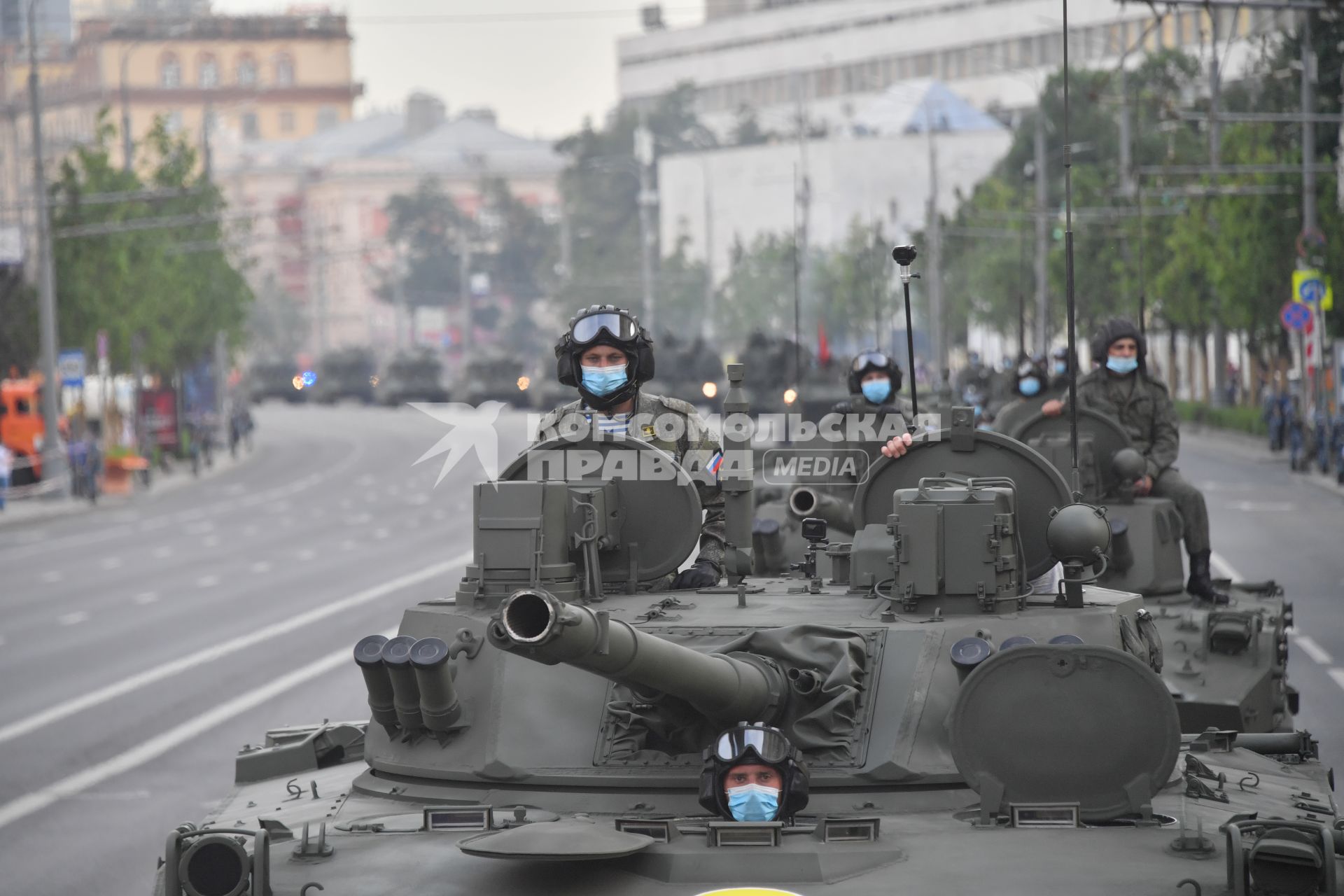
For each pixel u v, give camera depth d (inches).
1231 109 6299.2
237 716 2341.3
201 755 2127.2
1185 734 1466.5
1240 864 783.1
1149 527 1851.6
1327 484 5246.1
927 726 983.6
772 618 1058.7
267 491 6776.6
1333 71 5482.3
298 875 859.4
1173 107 5315.0
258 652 2876.5
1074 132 7819.9
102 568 4259.4
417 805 1007.0
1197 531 1910.7
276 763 1171.9
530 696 1030.4
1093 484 1873.8
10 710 2450.8
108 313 6993.1
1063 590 1135.0
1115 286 5359.3
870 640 1029.8
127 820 1833.2
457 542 4626.0
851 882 818.2
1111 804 909.2
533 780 991.0
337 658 2780.5
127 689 2578.7
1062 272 6742.1
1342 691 2341.3
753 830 863.7
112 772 2050.9
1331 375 6072.8
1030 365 2327.8
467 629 1063.6
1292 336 6294.3
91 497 6240.2
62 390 7332.7
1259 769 1104.8
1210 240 6294.3
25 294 6855.3
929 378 6053.2
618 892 823.1
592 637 804.6
